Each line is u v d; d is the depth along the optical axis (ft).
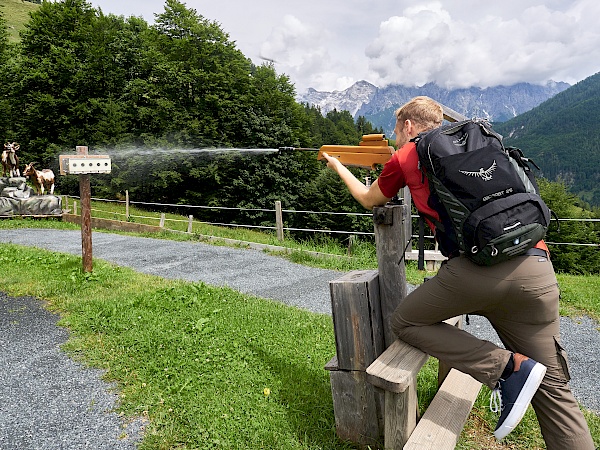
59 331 16.08
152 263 31.14
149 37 114.83
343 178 9.25
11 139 106.83
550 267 6.98
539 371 6.84
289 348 14.28
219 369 12.66
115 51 111.45
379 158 9.47
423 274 27.07
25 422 10.62
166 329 15.51
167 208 107.96
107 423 10.52
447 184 6.70
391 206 8.74
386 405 7.96
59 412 11.02
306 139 117.70
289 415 10.36
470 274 6.92
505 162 6.72
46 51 109.19
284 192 106.73
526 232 6.40
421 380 12.09
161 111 100.22
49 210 55.16
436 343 7.68
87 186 23.13
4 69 117.70
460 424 8.29
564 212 114.73
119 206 77.97
